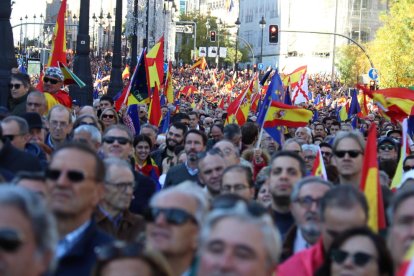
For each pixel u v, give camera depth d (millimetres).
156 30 123312
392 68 115188
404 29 114875
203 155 17484
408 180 16094
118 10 60750
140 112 38969
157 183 22734
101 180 10891
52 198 10531
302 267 11164
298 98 53594
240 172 14406
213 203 10719
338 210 10938
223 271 7699
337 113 59969
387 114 28406
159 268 7816
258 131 26688
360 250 9938
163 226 10055
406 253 9555
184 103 65062
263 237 7863
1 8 31297
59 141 21188
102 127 25656
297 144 21562
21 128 17453
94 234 10578
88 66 47219
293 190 12695
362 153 16875
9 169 14875
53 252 7305
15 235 6930
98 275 7797
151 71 33969
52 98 28531
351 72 164000
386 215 14492
